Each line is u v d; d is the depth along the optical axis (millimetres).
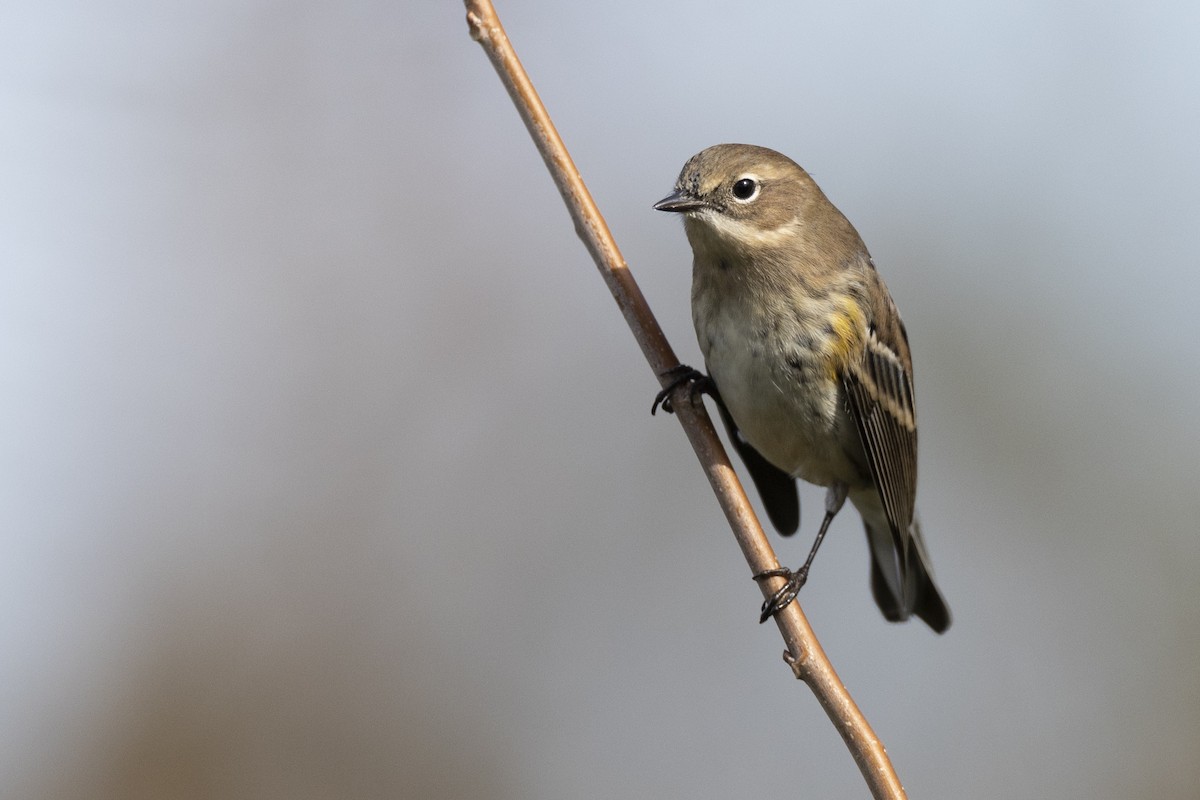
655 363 9523
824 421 10820
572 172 9516
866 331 10938
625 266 9680
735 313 10750
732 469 9164
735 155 10797
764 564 8859
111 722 13758
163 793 13578
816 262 10789
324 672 14219
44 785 13523
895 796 8141
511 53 9305
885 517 12102
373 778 13906
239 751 13820
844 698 8398
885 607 12586
